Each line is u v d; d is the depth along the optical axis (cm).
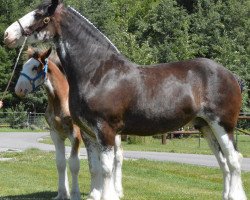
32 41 764
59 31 766
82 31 766
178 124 771
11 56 4675
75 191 925
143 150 2256
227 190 797
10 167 1455
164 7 5097
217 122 771
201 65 779
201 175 1436
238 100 785
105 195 731
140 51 4272
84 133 841
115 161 995
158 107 752
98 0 5047
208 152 2192
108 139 738
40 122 4344
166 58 4731
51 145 2438
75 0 4962
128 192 1059
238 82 796
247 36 5266
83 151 2009
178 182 1269
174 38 4981
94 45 762
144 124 757
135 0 6088
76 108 755
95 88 742
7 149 2169
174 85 761
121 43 4316
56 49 779
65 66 771
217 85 770
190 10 5581
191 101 762
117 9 5991
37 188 1094
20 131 3928
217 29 5125
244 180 1318
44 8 761
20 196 994
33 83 902
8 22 4922
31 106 4856
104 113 736
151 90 753
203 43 5106
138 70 764
